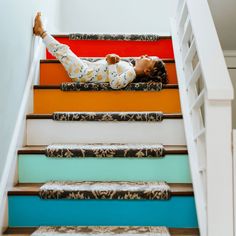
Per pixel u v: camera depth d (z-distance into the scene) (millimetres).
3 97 1924
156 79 2615
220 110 1602
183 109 2279
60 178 2086
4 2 1926
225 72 1646
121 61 2611
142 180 2072
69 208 1887
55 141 2295
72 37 2881
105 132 2283
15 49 2152
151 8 3801
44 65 2699
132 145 2152
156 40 2887
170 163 2070
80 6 3809
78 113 2273
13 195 1883
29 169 2092
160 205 1872
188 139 2100
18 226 1890
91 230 1802
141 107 2461
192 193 1861
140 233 1750
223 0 2791
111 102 2457
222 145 1603
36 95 2477
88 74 2555
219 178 1605
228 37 3279
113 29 3801
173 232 1802
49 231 1785
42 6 2918
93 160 2078
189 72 2398
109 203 1878
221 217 1606
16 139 2092
